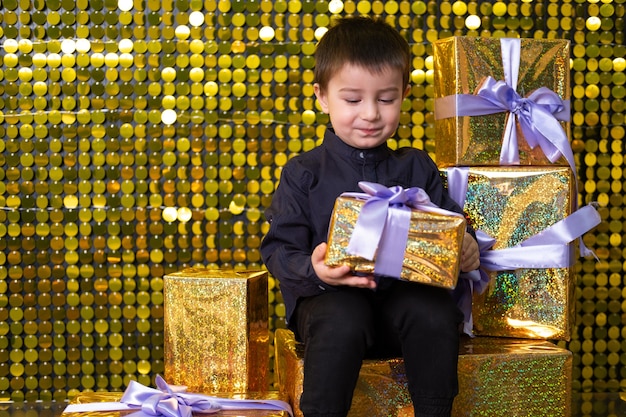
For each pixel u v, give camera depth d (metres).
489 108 1.42
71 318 1.84
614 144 1.90
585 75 1.89
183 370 1.39
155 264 1.86
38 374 1.84
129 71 1.83
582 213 1.41
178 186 1.85
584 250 1.47
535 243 1.41
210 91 1.84
